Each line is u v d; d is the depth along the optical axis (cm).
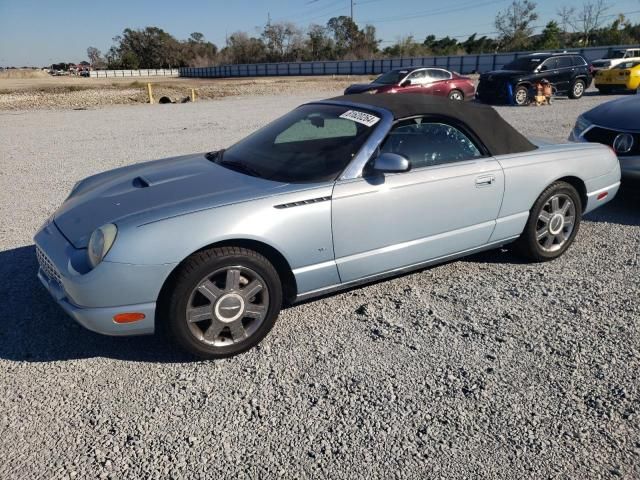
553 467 234
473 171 390
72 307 301
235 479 230
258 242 318
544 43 6712
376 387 290
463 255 416
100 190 369
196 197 323
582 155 459
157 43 11344
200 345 312
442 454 242
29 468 238
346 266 351
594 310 370
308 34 9781
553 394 282
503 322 355
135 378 304
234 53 10181
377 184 351
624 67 2156
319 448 247
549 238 452
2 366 315
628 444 246
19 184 773
